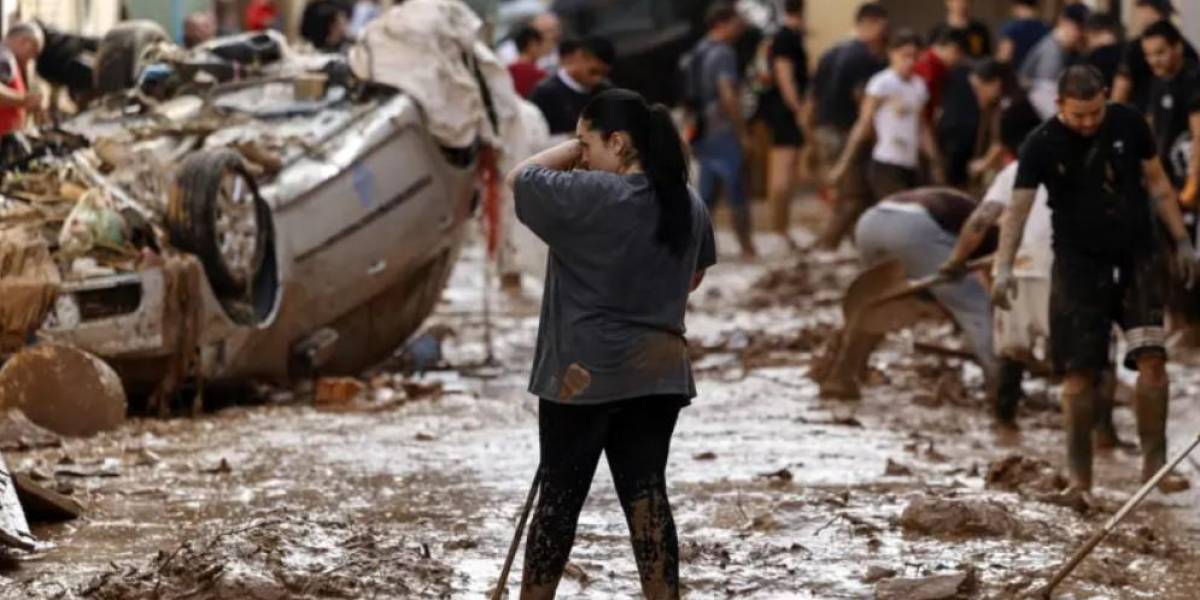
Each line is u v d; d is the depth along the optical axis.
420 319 33.12
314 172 29.20
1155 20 33.72
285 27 67.06
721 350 35.16
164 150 29.03
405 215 30.84
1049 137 21.80
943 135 47.34
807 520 20.19
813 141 54.19
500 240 36.16
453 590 17.22
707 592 17.33
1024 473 22.33
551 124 38.31
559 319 14.90
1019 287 26.55
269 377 29.16
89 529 19.70
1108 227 21.80
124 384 27.34
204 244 27.27
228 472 22.94
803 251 50.25
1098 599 17.27
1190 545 19.50
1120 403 29.41
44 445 24.39
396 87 31.14
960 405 29.28
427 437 25.62
